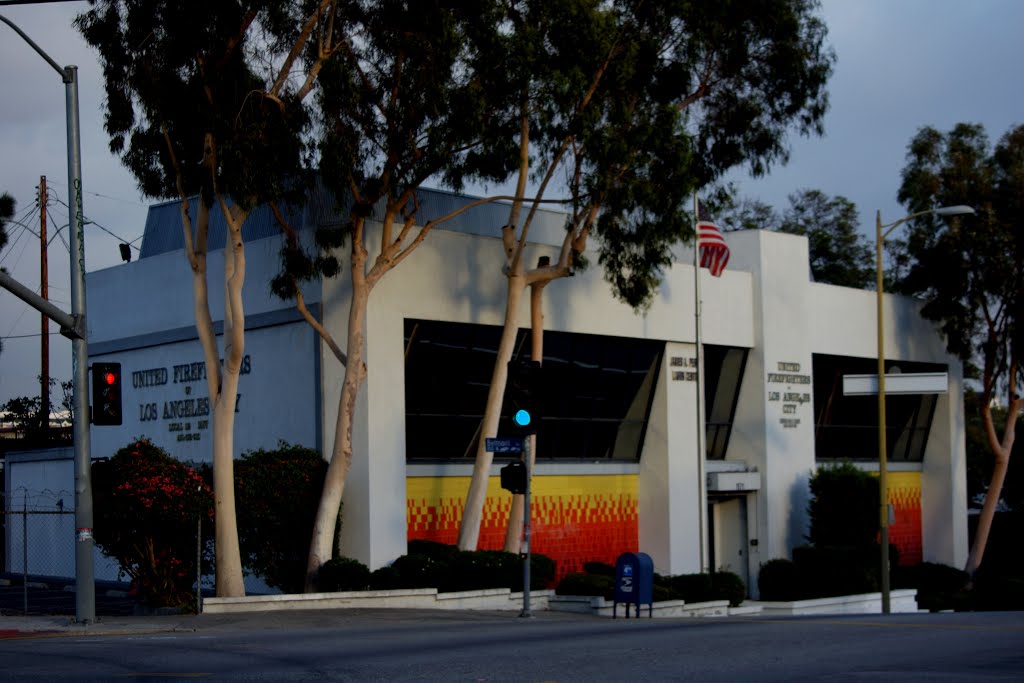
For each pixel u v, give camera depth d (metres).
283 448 27.42
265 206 31.64
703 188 30.58
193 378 31.97
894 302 42.66
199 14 21.94
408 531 28.95
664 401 34.31
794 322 37.97
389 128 24.25
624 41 26.94
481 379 30.31
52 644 16.72
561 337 32.03
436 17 23.11
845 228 68.69
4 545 38.72
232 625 20.58
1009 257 41.62
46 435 46.03
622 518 34.09
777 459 36.94
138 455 23.48
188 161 23.42
